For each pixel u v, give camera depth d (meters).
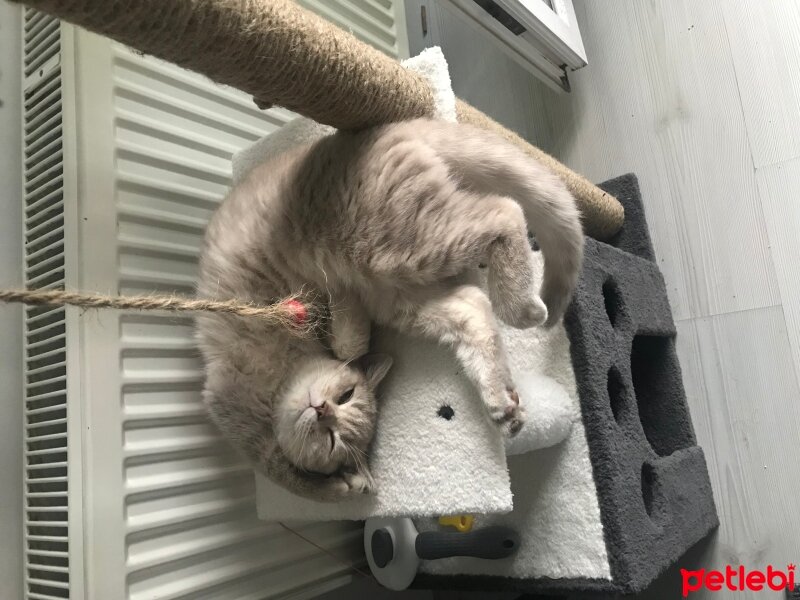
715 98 1.50
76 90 1.20
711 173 1.49
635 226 1.56
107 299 0.60
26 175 1.26
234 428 1.10
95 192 1.19
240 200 1.09
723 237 1.46
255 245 1.01
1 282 1.24
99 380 1.12
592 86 1.72
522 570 1.14
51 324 1.16
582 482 1.09
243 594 1.28
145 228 1.26
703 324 1.47
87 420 1.10
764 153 1.42
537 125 1.82
